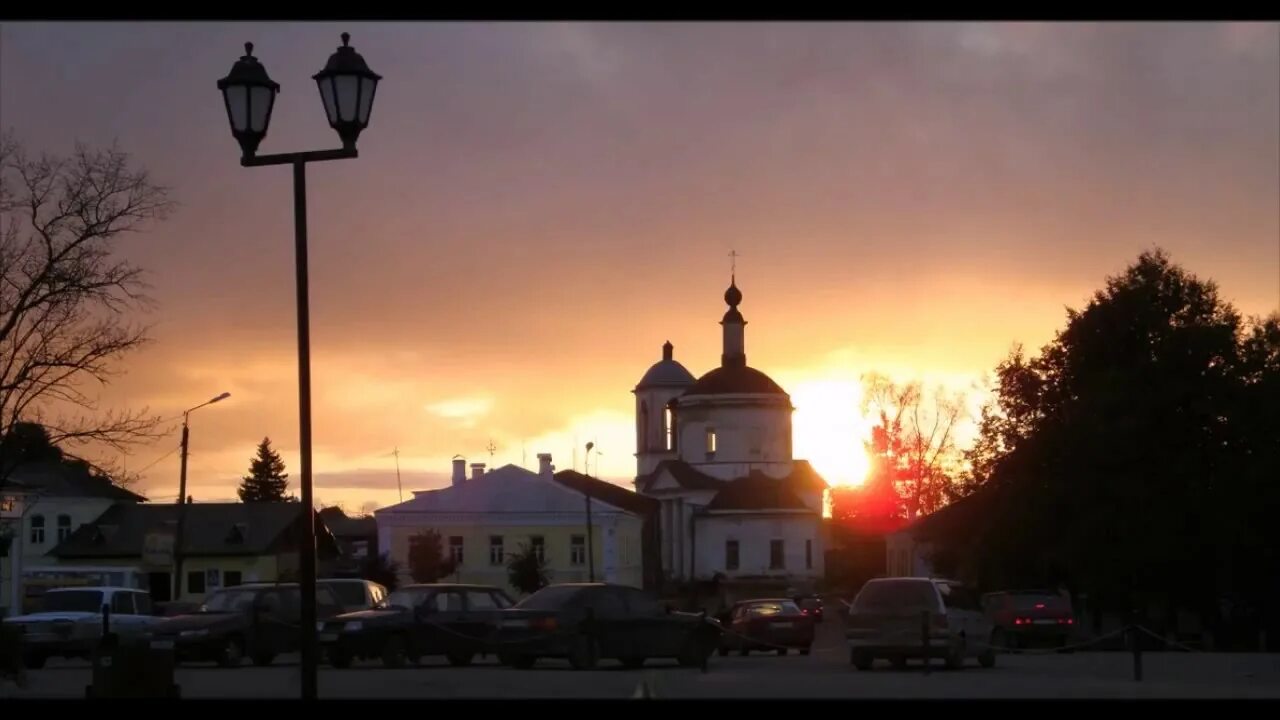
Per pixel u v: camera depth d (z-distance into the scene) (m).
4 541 35.50
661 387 107.19
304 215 19.56
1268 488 50.12
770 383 99.56
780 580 92.06
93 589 36.75
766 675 26.62
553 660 33.78
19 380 34.00
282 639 33.00
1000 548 54.50
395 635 31.56
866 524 101.44
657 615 30.02
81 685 26.19
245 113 19.48
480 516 78.38
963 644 30.00
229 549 72.44
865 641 29.59
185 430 53.09
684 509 96.44
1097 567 51.50
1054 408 56.22
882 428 91.75
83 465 36.62
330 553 76.94
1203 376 52.56
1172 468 51.56
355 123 19.48
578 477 97.19
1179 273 55.47
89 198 34.66
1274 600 51.31
